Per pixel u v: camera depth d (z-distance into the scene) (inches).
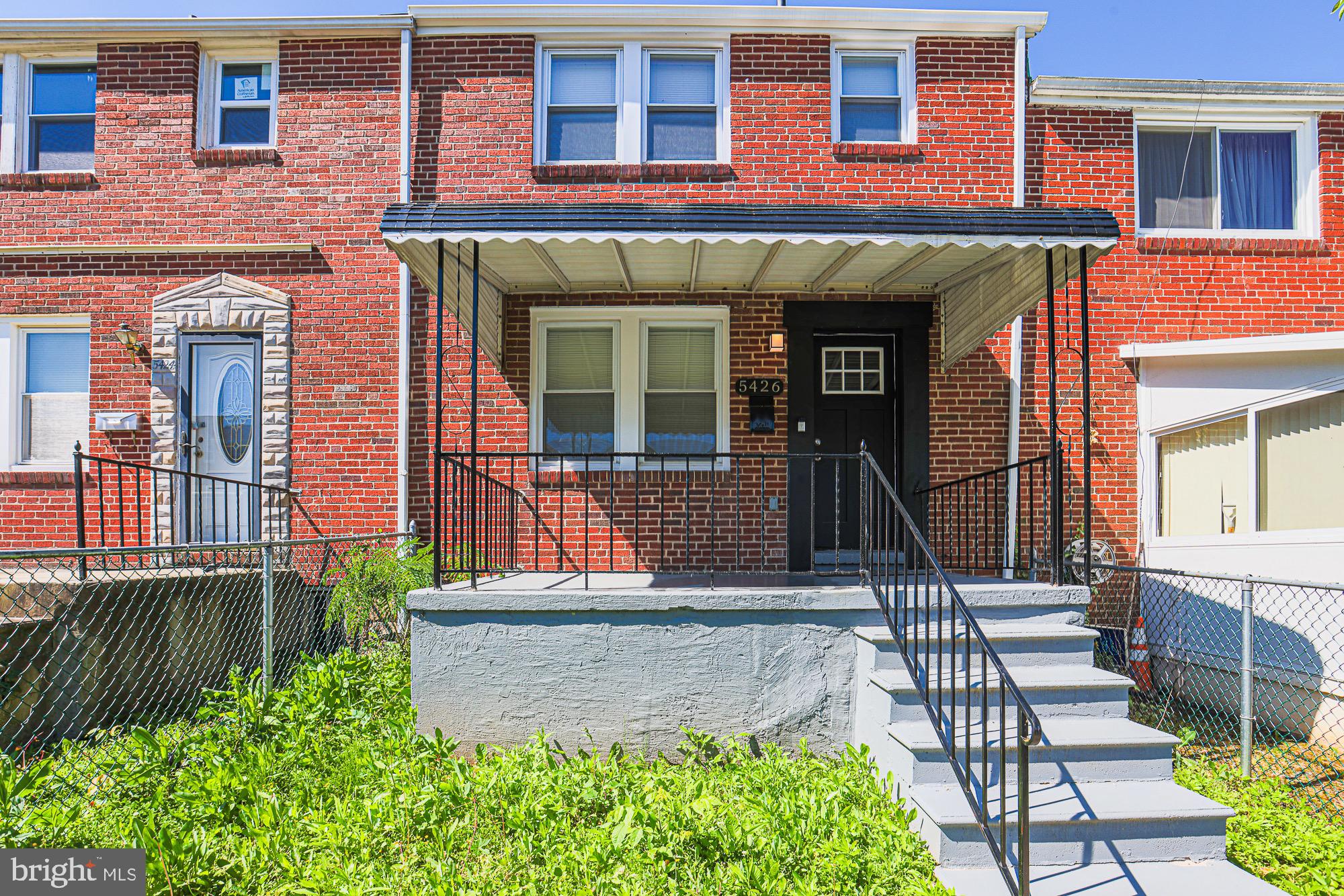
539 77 328.5
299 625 297.9
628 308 317.1
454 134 323.0
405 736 193.0
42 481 319.6
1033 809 156.9
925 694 169.5
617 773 188.5
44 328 329.7
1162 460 315.0
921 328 314.5
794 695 205.3
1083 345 211.6
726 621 205.8
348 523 317.4
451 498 316.8
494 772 182.1
